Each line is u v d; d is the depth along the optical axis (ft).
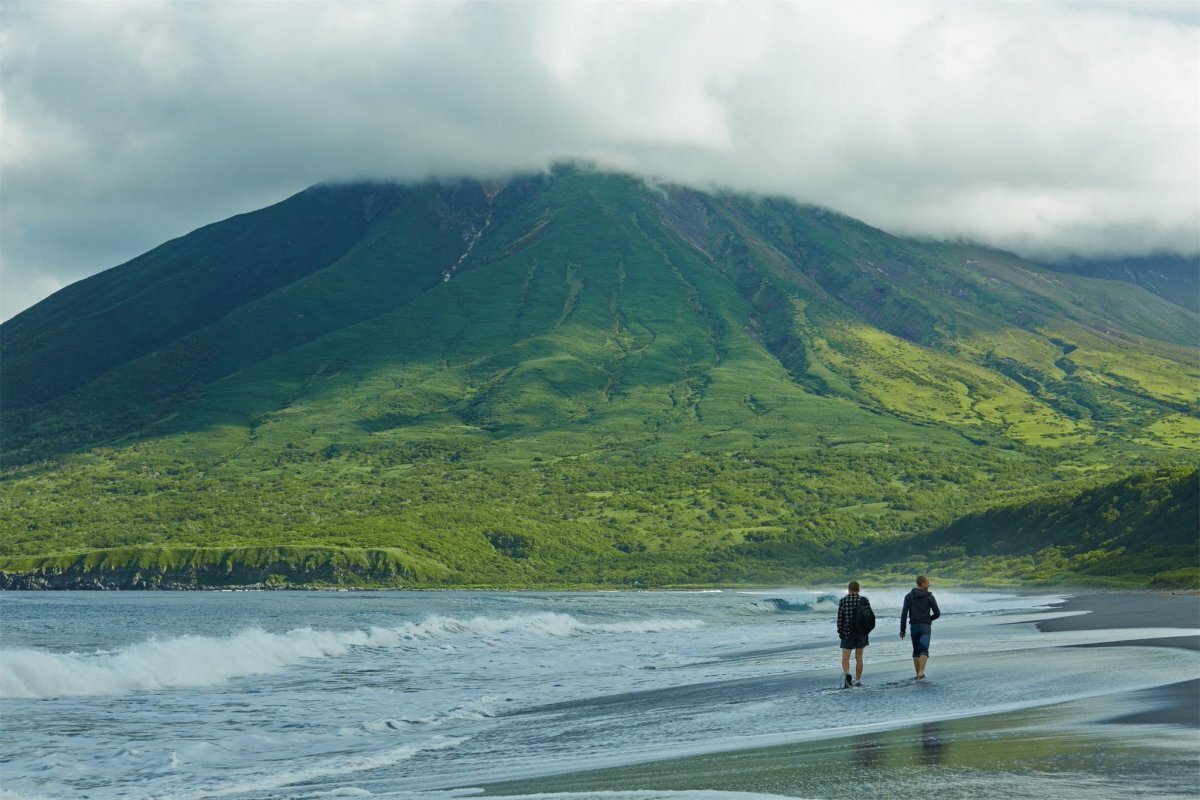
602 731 96.63
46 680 134.10
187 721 110.63
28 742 97.60
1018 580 587.68
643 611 410.72
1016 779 61.36
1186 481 599.57
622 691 130.62
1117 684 103.60
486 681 147.84
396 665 173.88
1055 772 62.80
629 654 194.08
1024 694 100.83
